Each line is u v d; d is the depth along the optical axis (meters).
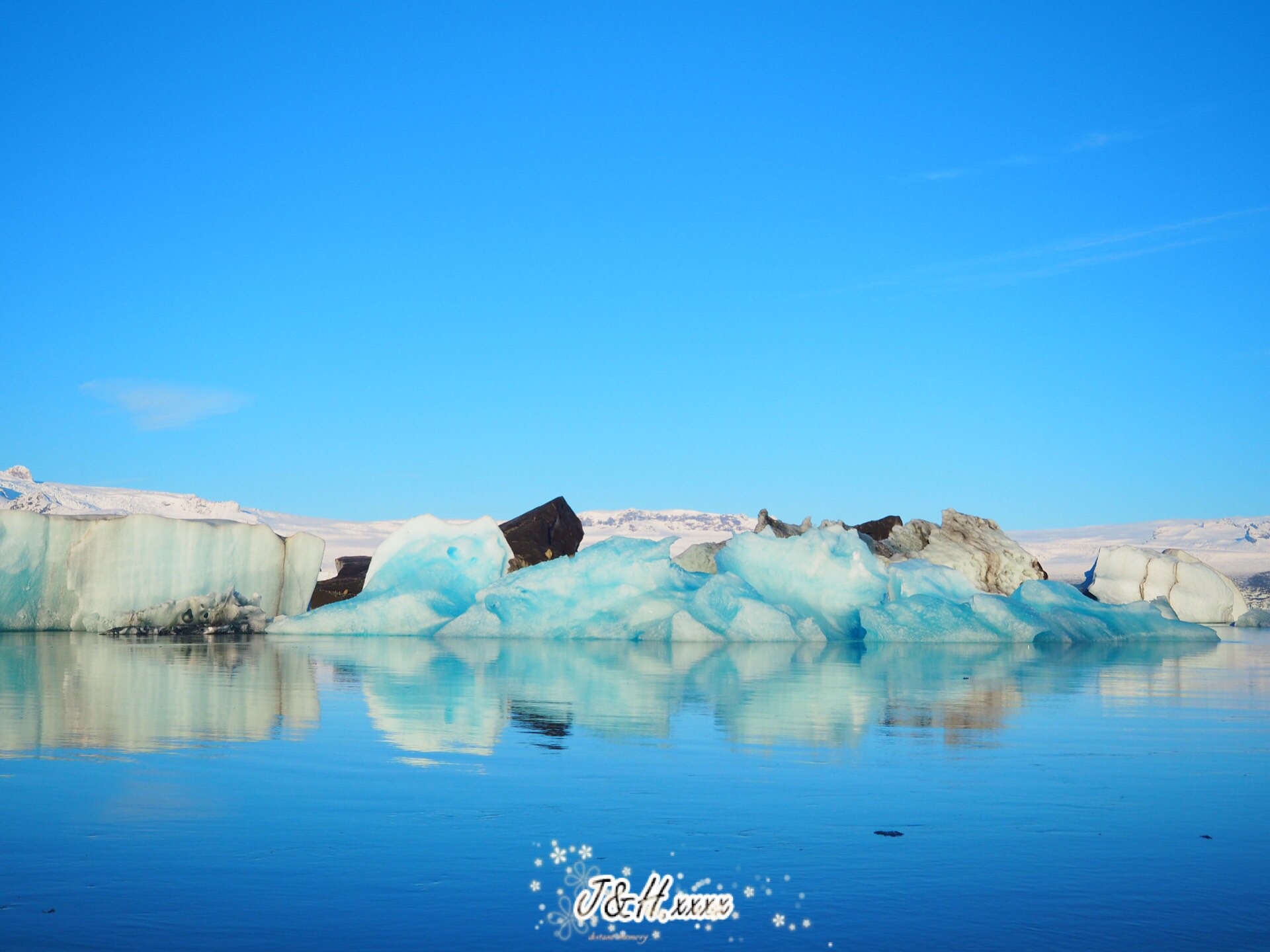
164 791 5.28
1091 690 10.85
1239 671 13.55
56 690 9.84
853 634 21.00
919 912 3.56
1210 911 3.57
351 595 27.23
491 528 22.84
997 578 27.77
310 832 4.48
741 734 7.30
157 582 20.91
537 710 8.60
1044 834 4.54
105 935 3.28
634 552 21.19
